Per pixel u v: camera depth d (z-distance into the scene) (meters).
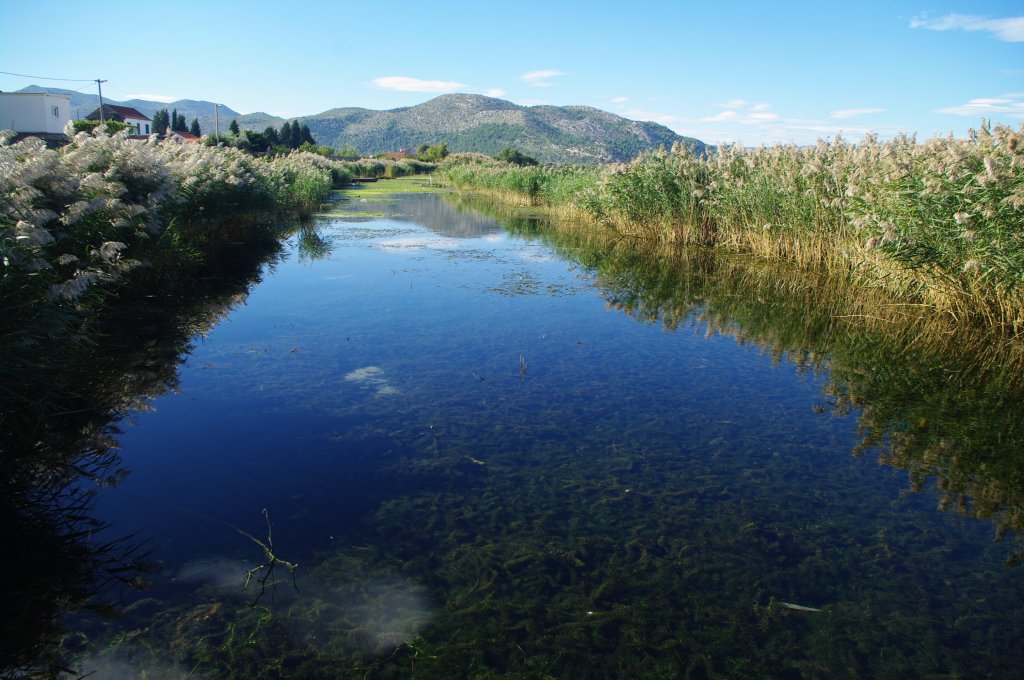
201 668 2.61
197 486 3.97
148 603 2.97
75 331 5.40
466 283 10.41
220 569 3.23
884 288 9.01
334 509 3.77
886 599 3.18
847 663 2.77
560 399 5.54
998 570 3.42
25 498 3.77
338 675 2.61
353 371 6.04
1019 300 6.86
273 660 2.67
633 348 7.07
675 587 3.21
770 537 3.66
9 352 4.07
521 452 4.55
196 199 11.22
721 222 13.59
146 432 4.68
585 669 2.68
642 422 5.14
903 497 4.13
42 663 2.61
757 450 4.73
